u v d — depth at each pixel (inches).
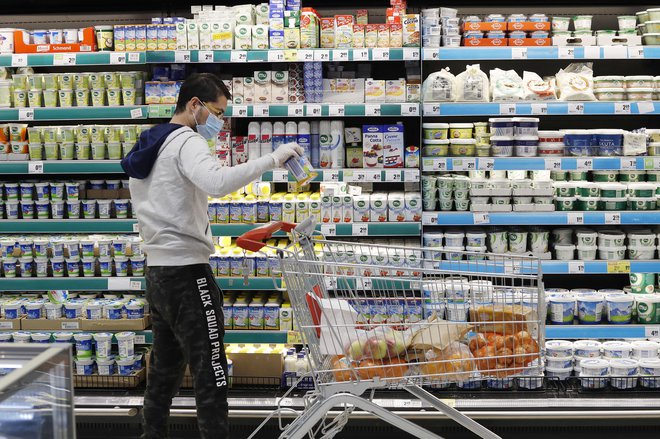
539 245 184.9
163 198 125.4
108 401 165.3
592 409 156.9
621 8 197.9
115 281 181.0
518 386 166.7
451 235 182.5
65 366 64.8
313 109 176.1
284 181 180.5
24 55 180.7
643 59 198.5
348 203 178.7
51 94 184.4
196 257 127.1
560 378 168.9
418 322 114.7
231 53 176.2
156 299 128.0
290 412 155.2
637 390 165.5
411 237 191.5
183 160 122.6
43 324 178.5
